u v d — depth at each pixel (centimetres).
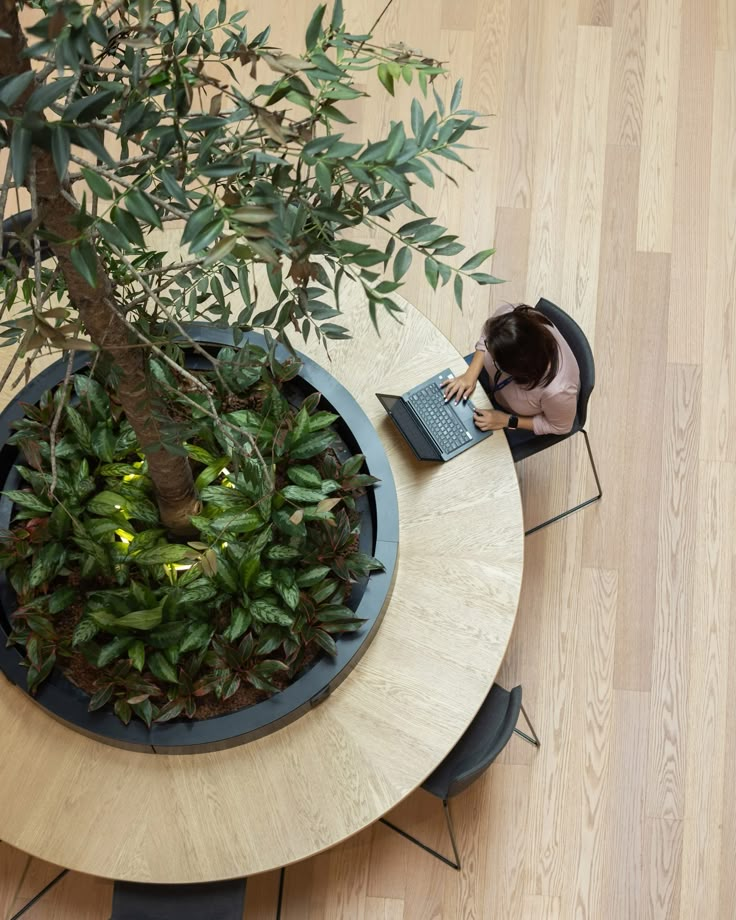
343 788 235
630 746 320
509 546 254
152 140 120
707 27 379
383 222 360
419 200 363
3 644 238
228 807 234
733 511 339
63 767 236
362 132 366
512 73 374
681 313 355
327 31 135
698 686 325
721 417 346
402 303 277
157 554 238
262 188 125
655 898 307
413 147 129
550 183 365
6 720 239
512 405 280
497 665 245
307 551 246
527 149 368
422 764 237
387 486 254
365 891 305
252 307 178
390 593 250
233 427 165
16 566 244
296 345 268
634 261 359
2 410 258
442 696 242
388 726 240
